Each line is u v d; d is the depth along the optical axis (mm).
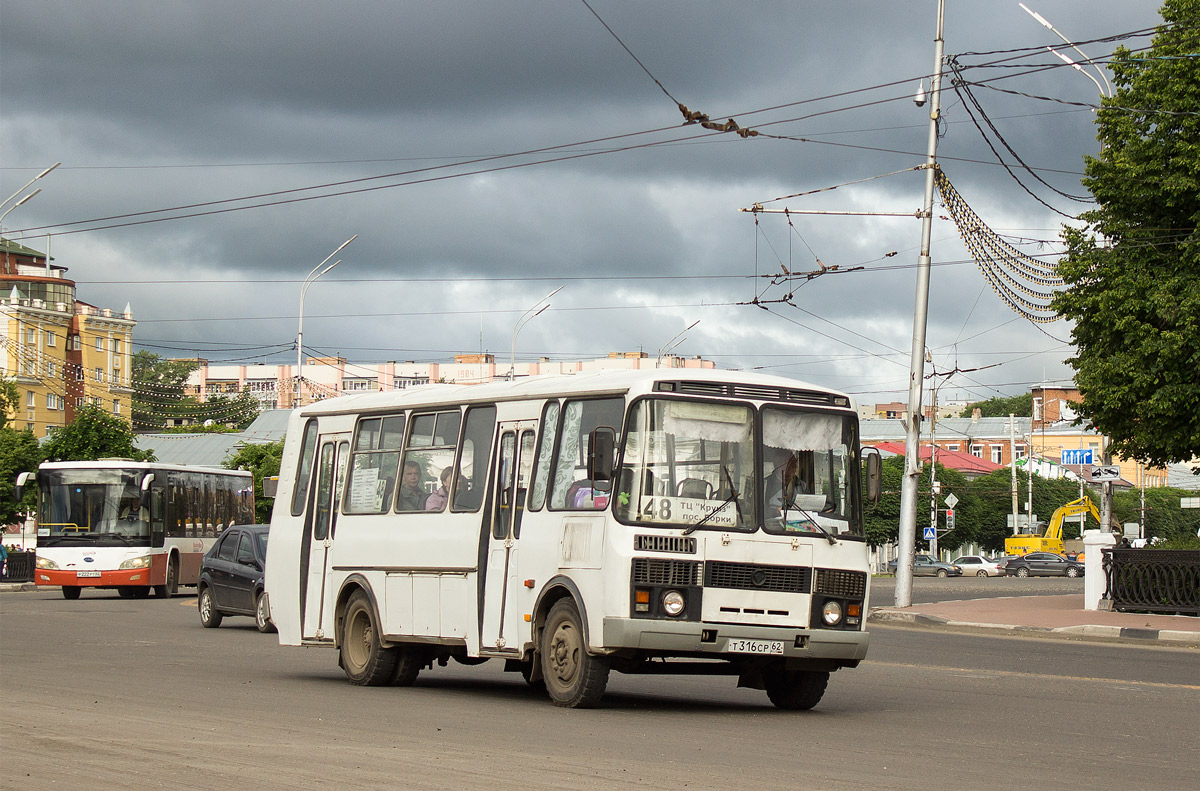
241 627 25906
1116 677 16266
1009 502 98062
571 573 12219
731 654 11938
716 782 8188
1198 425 26719
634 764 8914
